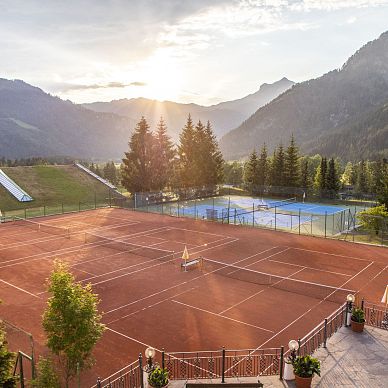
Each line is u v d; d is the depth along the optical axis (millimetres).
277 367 16859
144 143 79250
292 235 44250
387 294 20391
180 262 33375
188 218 55125
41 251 37531
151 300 25188
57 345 13344
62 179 79500
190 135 85812
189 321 22109
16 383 14422
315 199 74062
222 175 88000
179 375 16562
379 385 14672
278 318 22375
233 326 21438
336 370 15641
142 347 19266
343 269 31625
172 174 85062
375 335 18609
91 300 13750
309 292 26359
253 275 30000
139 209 63219
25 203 67438
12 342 18984
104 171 130750
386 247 38469
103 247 38781
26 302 25234
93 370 17188
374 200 72750
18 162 132125
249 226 49344
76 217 56188
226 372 16688
